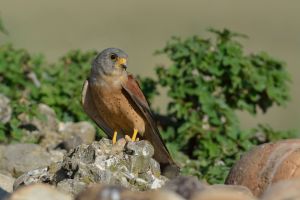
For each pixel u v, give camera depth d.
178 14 39.62
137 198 8.88
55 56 30.80
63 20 36.94
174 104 16.22
